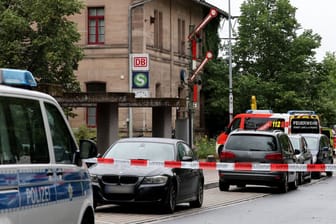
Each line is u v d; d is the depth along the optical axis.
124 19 53.97
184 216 19.84
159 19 58.06
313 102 65.75
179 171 20.69
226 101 65.06
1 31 37.81
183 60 62.59
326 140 41.69
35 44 38.00
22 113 9.26
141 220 18.62
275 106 64.12
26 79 9.80
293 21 65.19
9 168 8.55
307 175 35.28
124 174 19.58
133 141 21.64
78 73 54.12
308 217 19.70
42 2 37.66
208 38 67.25
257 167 26.28
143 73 32.66
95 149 11.16
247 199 25.59
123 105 35.69
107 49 53.94
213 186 31.28
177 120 37.03
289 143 30.30
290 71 64.94
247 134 28.14
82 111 53.88
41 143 9.72
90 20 54.34
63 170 10.30
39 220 9.32
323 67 66.19
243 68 66.94
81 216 11.04
